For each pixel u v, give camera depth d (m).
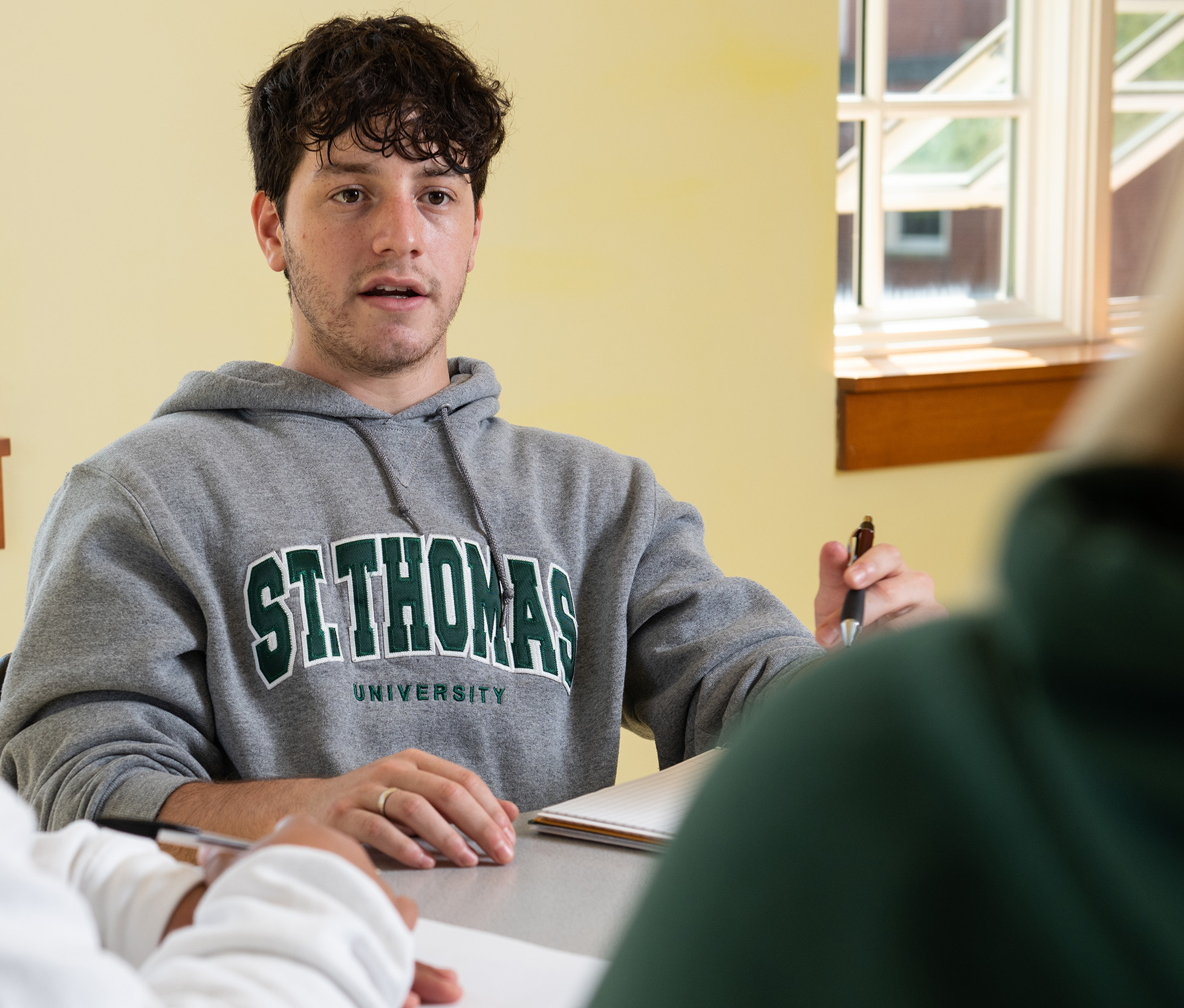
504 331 2.07
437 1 1.96
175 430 1.25
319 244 1.28
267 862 0.53
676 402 2.23
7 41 1.71
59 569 1.14
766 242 2.28
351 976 0.48
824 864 0.21
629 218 2.15
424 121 1.25
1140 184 2.92
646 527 1.38
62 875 0.62
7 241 1.73
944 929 0.19
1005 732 0.20
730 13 2.19
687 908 0.22
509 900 0.79
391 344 1.30
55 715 1.09
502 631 1.27
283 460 1.26
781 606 1.38
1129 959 0.18
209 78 1.83
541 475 1.38
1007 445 2.52
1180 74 2.93
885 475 2.44
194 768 1.09
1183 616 0.16
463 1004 0.62
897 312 2.67
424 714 1.20
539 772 1.25
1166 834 0.17
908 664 0.22
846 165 2.58
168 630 1.13
